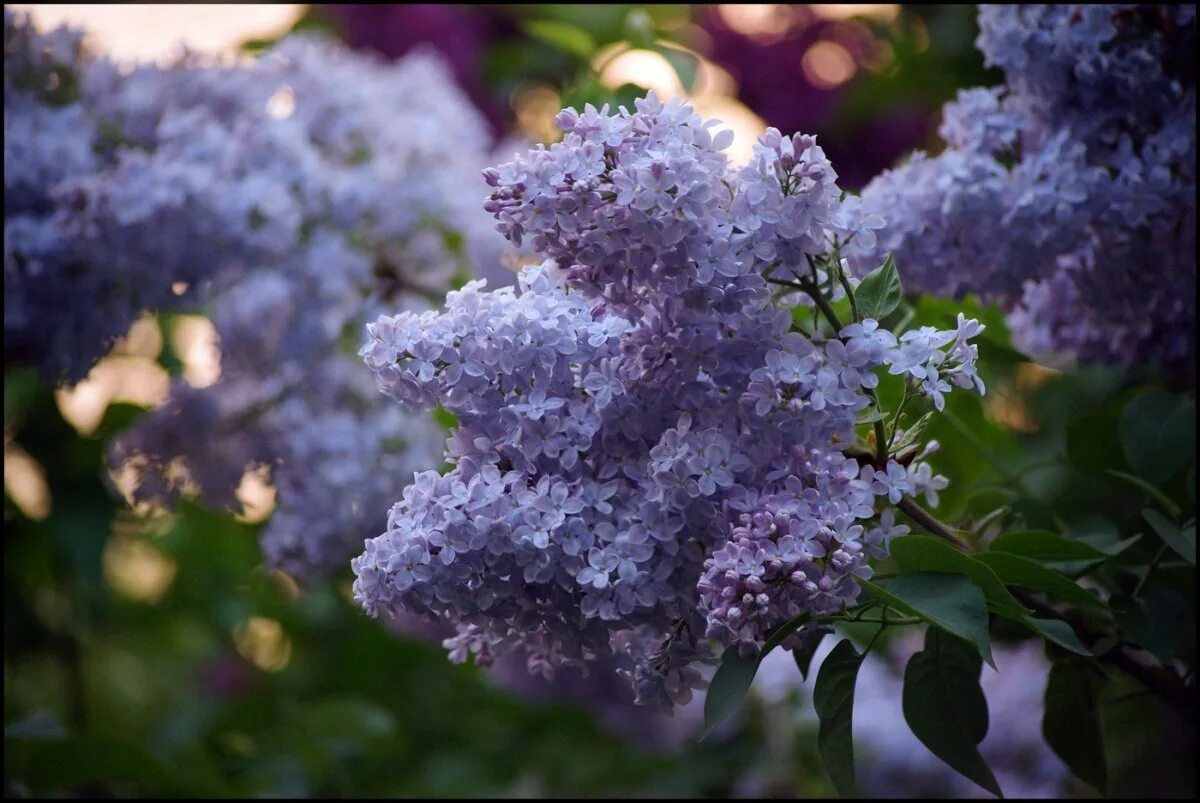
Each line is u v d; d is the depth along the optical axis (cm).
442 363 113
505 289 114
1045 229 129
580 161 110
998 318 140
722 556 109
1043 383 172
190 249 148
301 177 153
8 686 179
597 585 111
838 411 111
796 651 118
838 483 111
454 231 172
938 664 120
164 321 188
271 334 152
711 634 109
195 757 155
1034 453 164
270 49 175
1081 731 129
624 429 113
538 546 110
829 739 116
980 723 119
